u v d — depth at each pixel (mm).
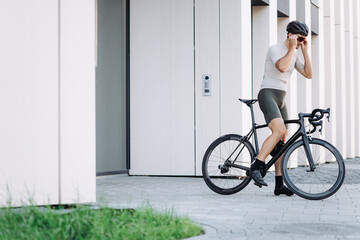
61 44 6137
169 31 10008
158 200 6883
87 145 6258
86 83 6266
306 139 7141
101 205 5621
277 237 4660
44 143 6027
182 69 9961
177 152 9953
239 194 7590
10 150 5867
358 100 20859
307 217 5680
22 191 5887
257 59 11602
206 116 9844
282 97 7379
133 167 10109
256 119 11578
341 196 7422
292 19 13062
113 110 9844
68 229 4336
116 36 9930
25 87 5953
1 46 5863
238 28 9734
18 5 5934
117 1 9953
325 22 16906
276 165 7469
